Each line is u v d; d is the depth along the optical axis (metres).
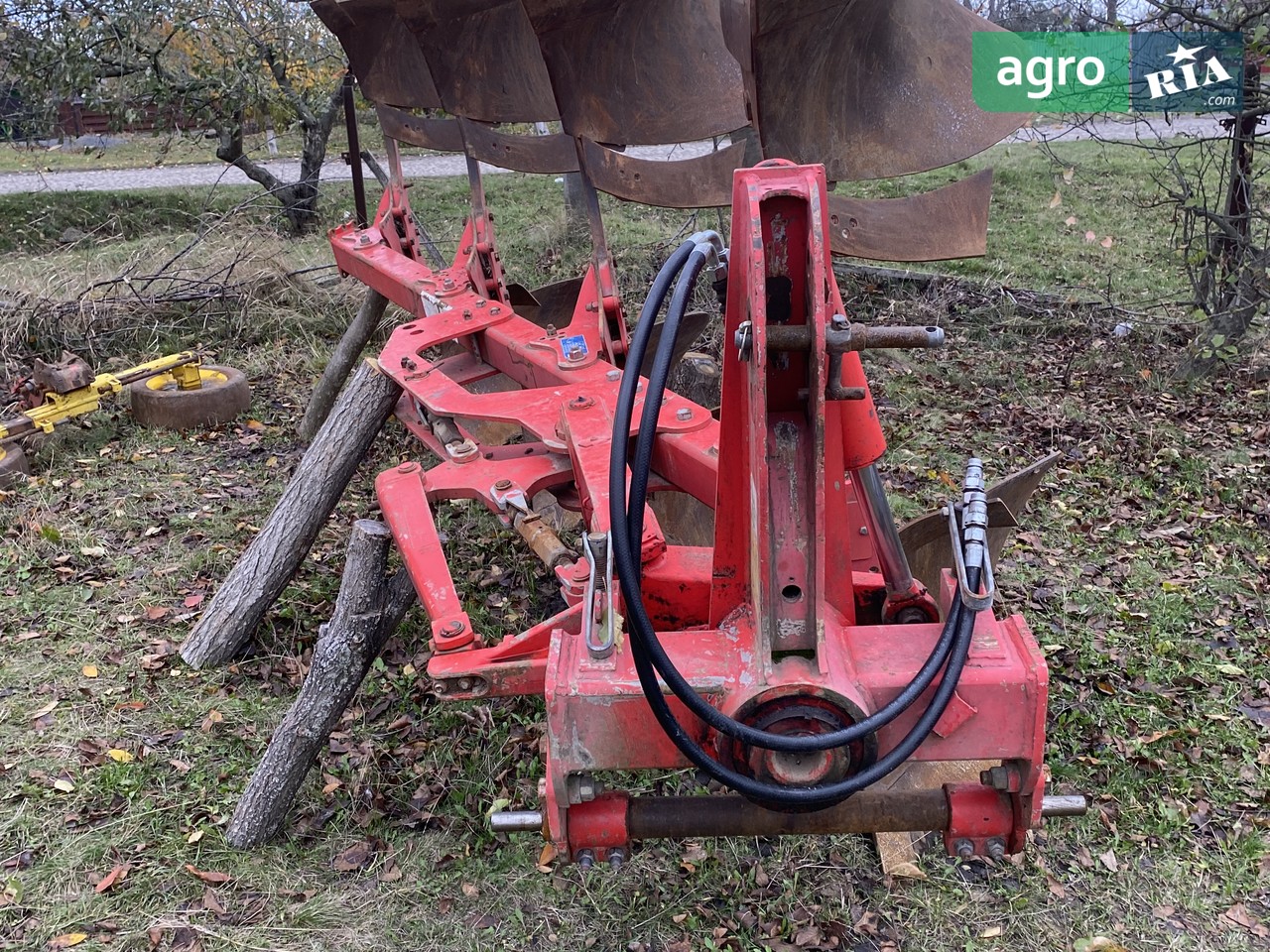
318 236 9.73
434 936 2.79
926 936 2.76
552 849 3.02
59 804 3.22
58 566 4.62
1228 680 3.76
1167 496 5.17
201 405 6.23
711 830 1.97
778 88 3.16
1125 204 10.92
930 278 8.18
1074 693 3.69
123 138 17.70
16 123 11.74
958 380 6.68
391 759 3.43
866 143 3.39
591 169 3.89
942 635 1.82
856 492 2.65
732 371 1.92
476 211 4.77
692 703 1.72
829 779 1.85
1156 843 3.06
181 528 5.02
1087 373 6.77
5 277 7.61
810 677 1.82
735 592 2.07
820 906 2.85
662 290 1.87
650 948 2.75
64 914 2.83
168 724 3.61
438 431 3.42
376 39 5.48
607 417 3.11
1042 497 5.17
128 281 7.40
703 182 4.36
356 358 5.96
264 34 10.27
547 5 3.67
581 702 1.87
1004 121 3.28
